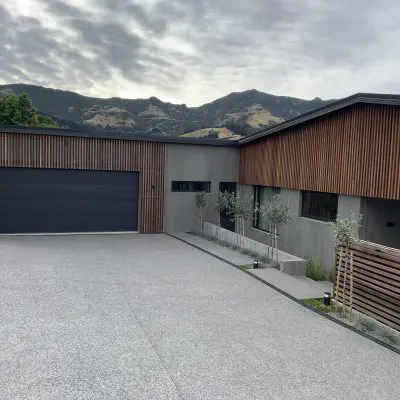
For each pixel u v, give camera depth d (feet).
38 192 48.08
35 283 27.53
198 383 15.28
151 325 20.94
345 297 24.50
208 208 55.21
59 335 18.99
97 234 50.72
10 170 46.68
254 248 41.11
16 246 40.78
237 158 56.44
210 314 23.16
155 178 52.65
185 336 19.74
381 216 33.94
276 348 18.95
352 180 33.47
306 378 16.19
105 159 50.06
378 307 22.65
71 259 35.81
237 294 27.40
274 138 46.55
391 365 17.74
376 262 22.89
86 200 50.21
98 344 18.21
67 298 24.61
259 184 50.21
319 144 38.11
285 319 23.06
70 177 49.21
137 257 37.93
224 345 18.94
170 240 48.29
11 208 47.19
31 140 46.73
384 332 21.21
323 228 37.73
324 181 37.19
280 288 28.94
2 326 19.70
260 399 14.40
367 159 31.91
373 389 15.58
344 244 24.77
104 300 24.63
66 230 49.70
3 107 124.47
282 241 44.60
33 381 14.73
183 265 35.24
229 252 41.47
